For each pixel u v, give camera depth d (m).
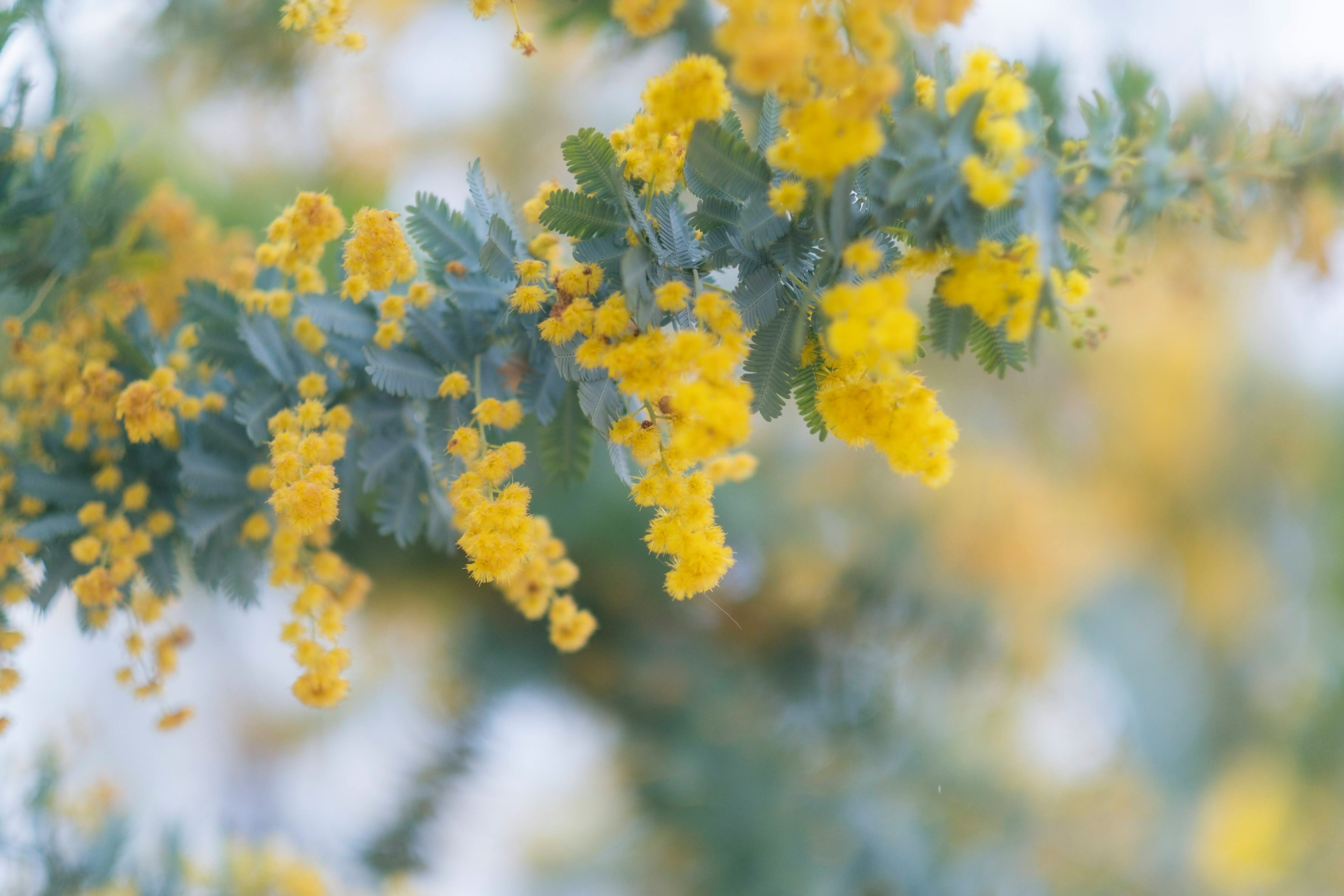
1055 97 0.81
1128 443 1.54
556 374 0.72
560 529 1.13
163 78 1.10
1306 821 1.69
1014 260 0.68
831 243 0.68
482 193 0.71
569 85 1.28
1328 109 0.78
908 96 0.69
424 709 1.38
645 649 1.29
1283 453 1.59
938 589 1.42
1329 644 1.72
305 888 0.94
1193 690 1.70
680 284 0.69
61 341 0.75
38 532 0.73
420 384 0.72
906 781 1.41
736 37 0.66
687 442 0.68
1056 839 1.55
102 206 0.77
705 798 1.29
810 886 1.23
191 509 0.73
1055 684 1.56
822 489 1.37
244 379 0.73
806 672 1.41
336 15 0.74
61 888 0.84
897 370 0.68
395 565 1.18
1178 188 0.75
